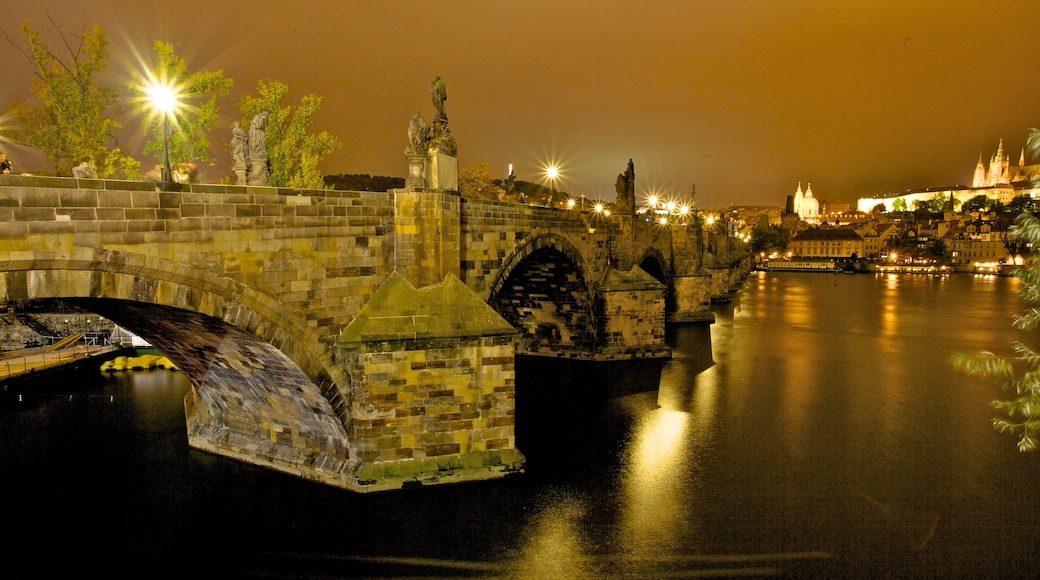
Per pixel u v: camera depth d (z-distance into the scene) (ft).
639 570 85.15
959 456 126.41
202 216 78.64
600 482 111.65
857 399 168.14
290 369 93.71
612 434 137.80
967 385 184.34
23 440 133.59
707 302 321.32
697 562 87.25
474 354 102.58
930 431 142.31
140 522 97.76
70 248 67.05
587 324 208.13
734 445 131.75
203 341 95.14
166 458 121.49
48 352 211.41
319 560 87.30
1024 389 53.31
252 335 85.61
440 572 84.89
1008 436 138.62
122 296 72.18
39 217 64.69
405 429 100.01
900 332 284.82
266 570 85.92
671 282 313.12
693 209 350.84
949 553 89.51
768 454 126.72
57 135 153.17
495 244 136.05
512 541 91.71
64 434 136.98
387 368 97.86
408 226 102.42
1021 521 98.78
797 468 119.55
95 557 89.66
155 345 105.60
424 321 100.22
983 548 90.89
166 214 75.20
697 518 99.25
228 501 101.76
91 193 68.44
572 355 212.23
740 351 234.58
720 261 419.33
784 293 497.46
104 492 107.55
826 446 131.64
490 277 134.51
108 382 187.73
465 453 103.65
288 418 109.91
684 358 218.18
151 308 79.05
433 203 104.12
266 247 85.81
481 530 94.48
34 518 99.45
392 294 100.78
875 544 92.02
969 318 337.52
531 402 162.81
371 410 97.86
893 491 109.81
